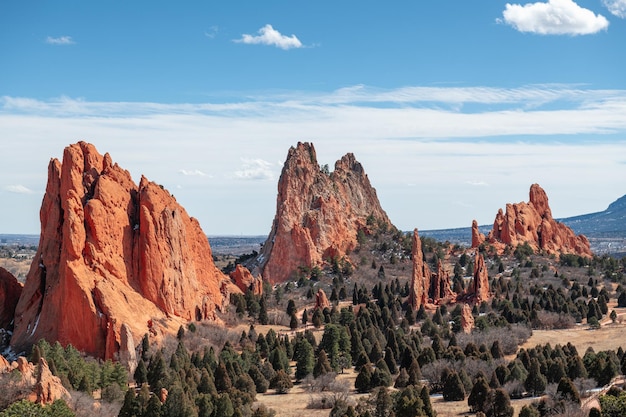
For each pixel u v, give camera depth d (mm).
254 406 165000
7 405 138750
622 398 134250
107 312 193375
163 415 145000
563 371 177250
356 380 186250
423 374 191250
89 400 151750
